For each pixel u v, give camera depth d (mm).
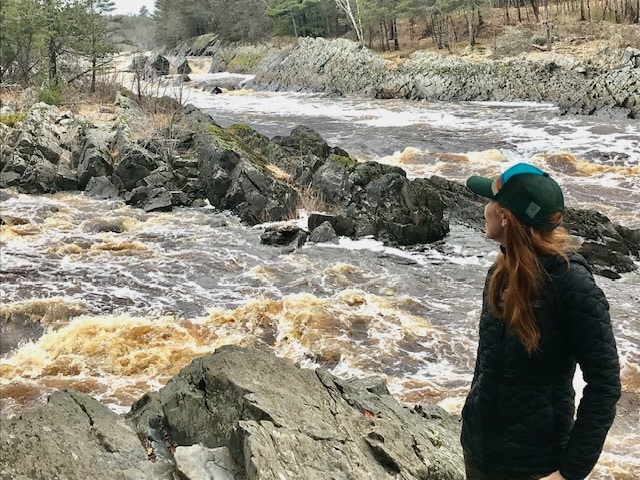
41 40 27562
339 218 14656
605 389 2340
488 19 49500
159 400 4867
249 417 4285
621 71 30531
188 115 22516
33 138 18547
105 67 29375
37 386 8469
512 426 2594
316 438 4168
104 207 16500
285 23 64562
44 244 13672
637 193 17453
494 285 2549
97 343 9477
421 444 4695
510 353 2541
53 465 3607
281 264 12938
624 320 10461
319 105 36969
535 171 2463
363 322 10391
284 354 9578
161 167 17578
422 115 31469
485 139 24609
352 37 59281
